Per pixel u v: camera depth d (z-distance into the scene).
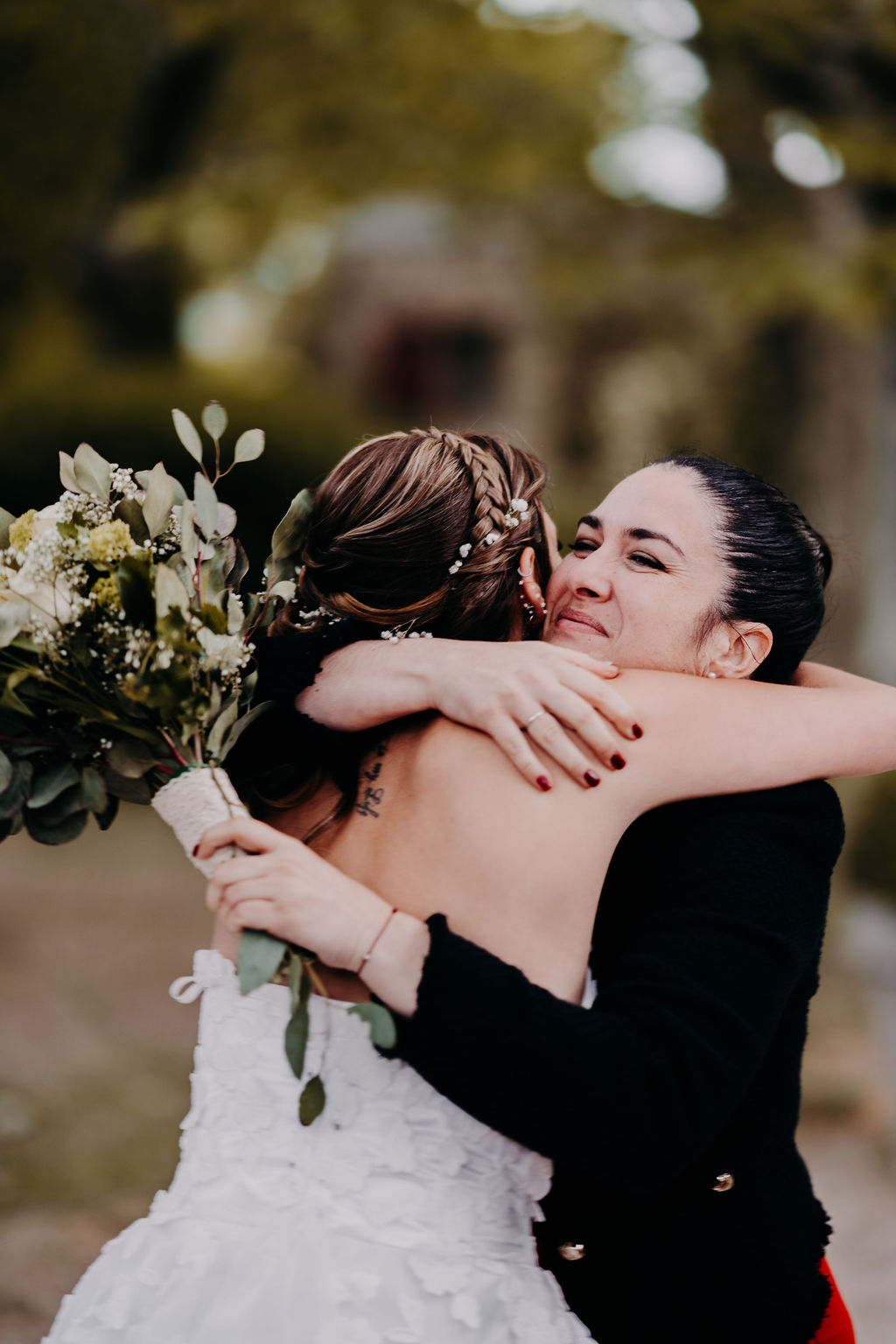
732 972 1.28
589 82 7.73
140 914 6.49
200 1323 1.27
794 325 11.39
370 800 1.44
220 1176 1.36
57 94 8.36
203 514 1.44
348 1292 1.26
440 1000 1.23
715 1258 1.43
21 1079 4.41
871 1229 3.61
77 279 9.41
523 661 1.40
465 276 16.50
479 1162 1.33
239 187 7.95
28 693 1.39
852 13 6.38
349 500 1.55
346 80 7.75
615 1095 1.20
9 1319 2.99
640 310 13.05
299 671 1.51
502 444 1.63
